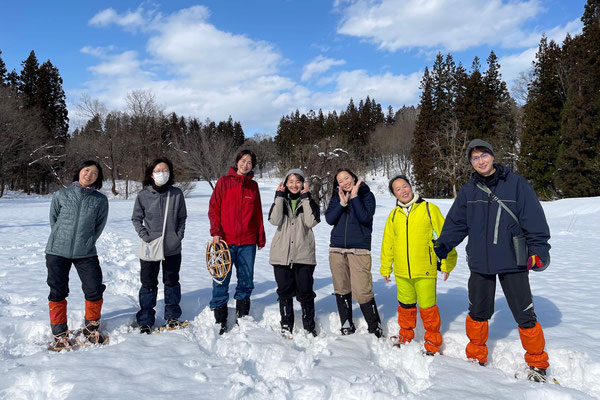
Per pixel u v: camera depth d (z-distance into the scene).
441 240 3.07
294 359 2.82
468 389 2.44
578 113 28.34
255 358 2.90
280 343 3.17
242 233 3.80
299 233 3.62
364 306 3.54
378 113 94.25
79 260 3.35
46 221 15.64
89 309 3.37
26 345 3.17
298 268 3.65
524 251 2.70
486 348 3.01
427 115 47.00
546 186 32.84
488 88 46.16
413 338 3.49
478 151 2.83
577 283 5.58
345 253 3.60
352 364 2.79
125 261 7.31
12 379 2.45
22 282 5.24
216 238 3.74
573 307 4.33
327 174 21.08
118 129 43.16
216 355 3.01
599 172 27.91
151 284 3.67
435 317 3.21
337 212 3.60
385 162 69.94
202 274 6.13
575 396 2.31
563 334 3.42
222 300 3.71
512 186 2.78
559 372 2.84
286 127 87.31
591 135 27.83
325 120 92.00
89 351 2.89
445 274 3.30
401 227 3.30
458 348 3.33
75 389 2.28
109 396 2.22
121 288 5.08
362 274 3.52
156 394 2.27
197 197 39.38
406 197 3.34
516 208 2.75
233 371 2.62
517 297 2.76
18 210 21.47
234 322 4.00
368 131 78.69
